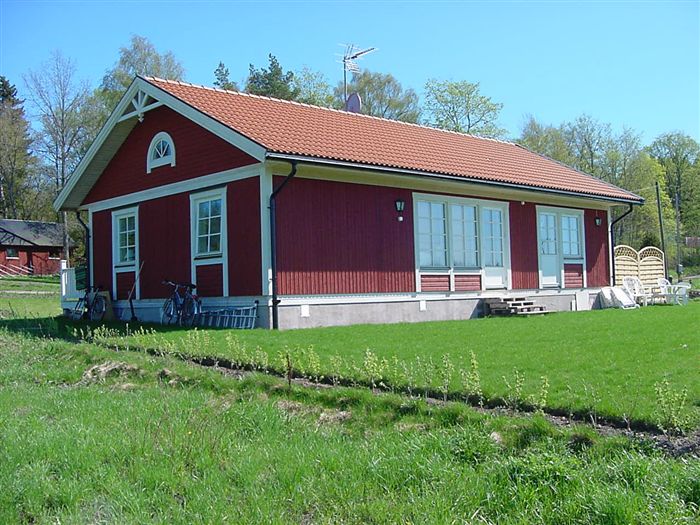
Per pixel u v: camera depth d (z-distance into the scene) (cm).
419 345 1016
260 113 1580
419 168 1525
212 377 838
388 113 4978
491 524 404
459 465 490
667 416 534
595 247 2178
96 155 1786
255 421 642
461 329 1259
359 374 788
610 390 649
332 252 1441
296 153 1301
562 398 632
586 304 2106
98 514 454
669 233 5431
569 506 407
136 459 539
